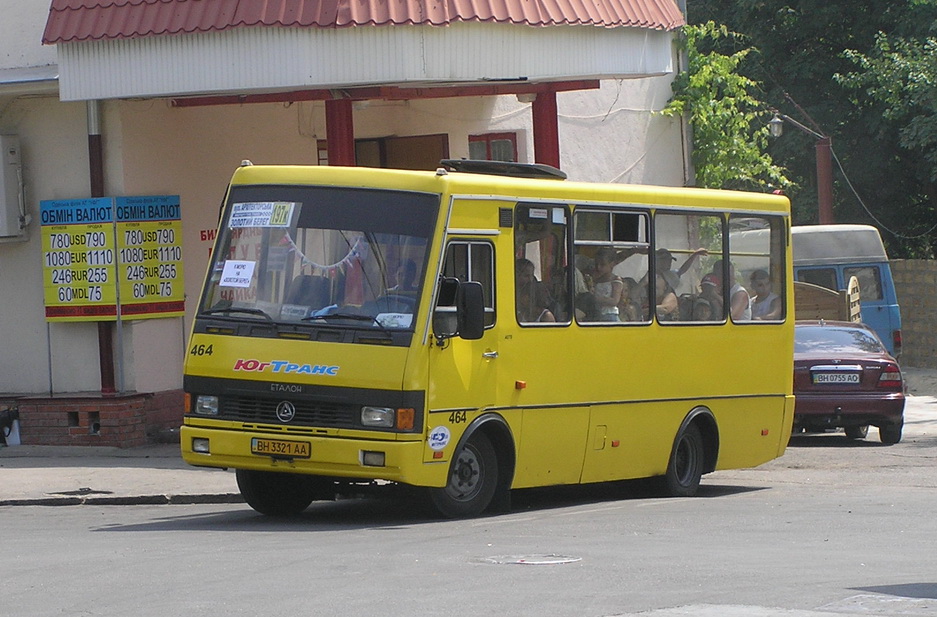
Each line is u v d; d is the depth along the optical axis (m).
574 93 31.39
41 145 23.28
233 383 14.84
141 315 22.89
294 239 15.14
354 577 11.11
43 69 23.00
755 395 19.55
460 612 9.55
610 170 32.56
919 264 41.44
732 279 19.20
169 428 23.45
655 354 17.75
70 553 12.88
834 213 49.56
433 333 14.59
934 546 12.95
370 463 14.28
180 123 23.69
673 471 18.34
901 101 42.75
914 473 21.41
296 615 9.53
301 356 14.59
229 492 18.34
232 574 11.35
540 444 16.09
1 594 10.65
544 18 22.03
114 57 21.36
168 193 23.48
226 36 20.72
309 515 16.34
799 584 10.61
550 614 9.42
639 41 24.33
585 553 12.41
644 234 17.69
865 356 25.14
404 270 14.69
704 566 11.59
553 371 16.20
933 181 44.06
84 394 23.03
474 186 15.22
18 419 23.03
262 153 25.22
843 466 22.69
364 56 20.48
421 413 14.41
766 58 48.59
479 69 21.31
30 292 23.52
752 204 19.55
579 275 16.69
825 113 47.31
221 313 15.15
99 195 22.70
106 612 9.81
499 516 15.70
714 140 35.16
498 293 15.47
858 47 47.84
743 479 21.28
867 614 9.25
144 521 15.98
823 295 31.91
